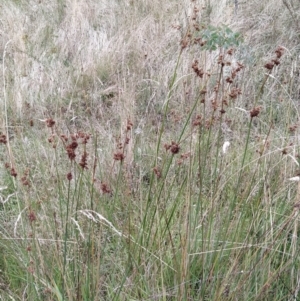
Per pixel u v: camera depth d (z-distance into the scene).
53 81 3.90
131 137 2.79
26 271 2.01
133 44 4.38
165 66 3.89
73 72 4.12
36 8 5.35
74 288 1.89
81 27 4.78
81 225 2.15
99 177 2.64
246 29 4.23
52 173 2.58
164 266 2.02
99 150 2.91
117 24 4.87
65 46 4.54
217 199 2.19
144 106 3.58
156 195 2.21
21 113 3.58
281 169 2.39
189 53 3.75
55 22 5.10
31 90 3.92
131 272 2.03
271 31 4.17
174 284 1.93
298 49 3.93
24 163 2.82
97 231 2.22
